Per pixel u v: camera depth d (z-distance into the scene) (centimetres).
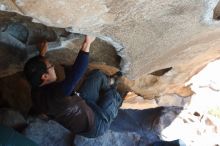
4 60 368
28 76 290
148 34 281
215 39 345
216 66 464
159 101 515
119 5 225
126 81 424
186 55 374
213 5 255
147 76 434
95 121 337
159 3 236
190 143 664
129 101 486
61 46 340
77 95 322
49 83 298
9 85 446
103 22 246
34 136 445
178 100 536
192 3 247
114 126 580
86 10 224
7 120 425
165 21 265
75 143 465
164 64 376
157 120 634
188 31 296
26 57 356
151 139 604
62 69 386
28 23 307
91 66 378
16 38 327
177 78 457
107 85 361
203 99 556
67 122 323
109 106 350
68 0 209
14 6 215
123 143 520
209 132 668
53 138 458
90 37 281
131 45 296
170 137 641
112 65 364
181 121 640
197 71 472
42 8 214
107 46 333
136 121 613
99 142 488
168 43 311
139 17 248
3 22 306
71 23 239
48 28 312
